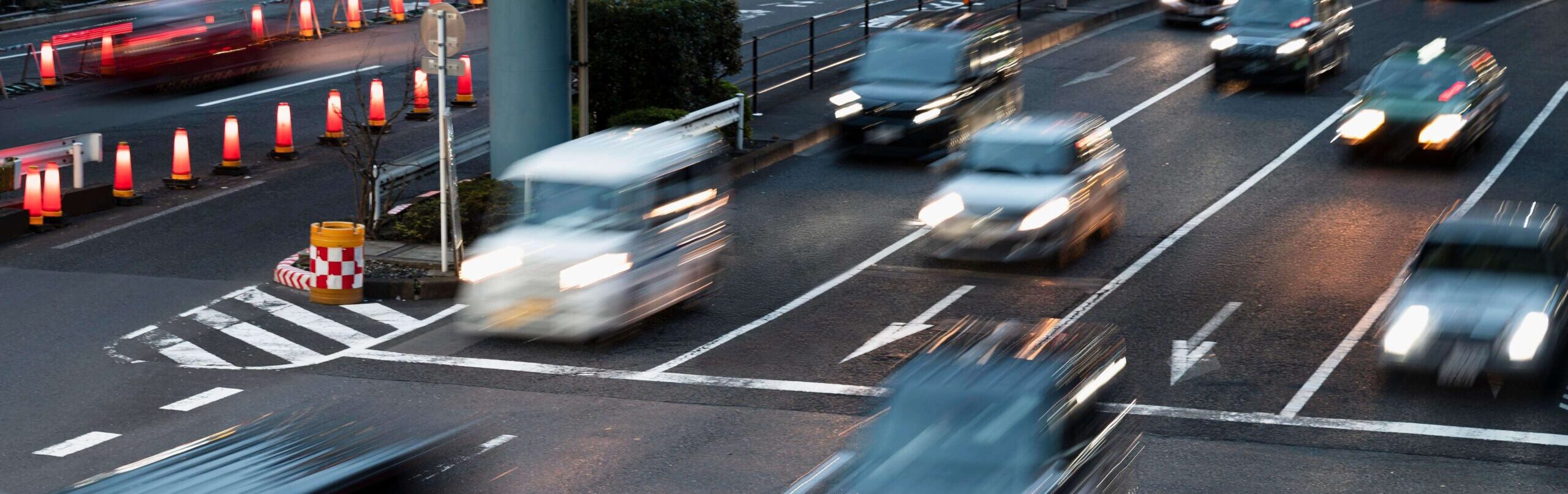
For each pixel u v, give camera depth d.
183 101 27.30
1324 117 26.83
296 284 16.69
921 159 23.70
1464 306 13.07
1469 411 12.53
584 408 12.78
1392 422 12.30
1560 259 13.85
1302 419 12.41
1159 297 16.34
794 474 11.23
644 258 14.83
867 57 24.86
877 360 14.23
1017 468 8.48
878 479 8.67
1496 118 24.61
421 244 18.36
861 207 20.80
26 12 38.16
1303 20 29.47
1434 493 10.74
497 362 14.16
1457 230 14.26
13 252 18.06
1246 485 10.91
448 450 10.48
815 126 25.81
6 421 12.33
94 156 20.94
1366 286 16.75
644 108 24.39
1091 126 18.95
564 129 20.66
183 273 17.31
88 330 15.07
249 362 14.16
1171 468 11.26
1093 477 9.53
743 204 20.97
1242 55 28.83
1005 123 18.83
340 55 32.03
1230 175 22.56
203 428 12.26
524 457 11.53
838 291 16.69
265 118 26.00
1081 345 10.33
